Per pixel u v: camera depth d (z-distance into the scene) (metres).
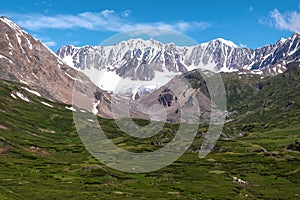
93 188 162.00
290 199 170.75
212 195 166.75
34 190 146.88
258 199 170.12
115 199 140.12
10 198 123.44
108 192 154.25
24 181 167.12
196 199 155.25
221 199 160.38
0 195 123.38
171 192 166.50
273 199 171.25
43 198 133.62
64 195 142.25
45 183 166.62
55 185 164.25
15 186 152.25
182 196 159.12
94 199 138.12
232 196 168.62
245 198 167.88
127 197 145.75
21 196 132.12
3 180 165.38
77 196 141.38
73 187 161.50
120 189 164.00
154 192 162.50
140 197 148.25
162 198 150.00
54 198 135.50
